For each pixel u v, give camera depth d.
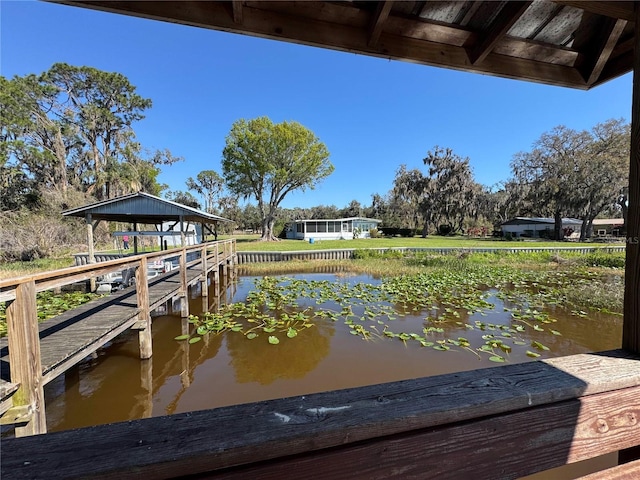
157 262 8.08
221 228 35.09
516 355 3.81
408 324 4.97
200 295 7.39
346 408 0.57
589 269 10.52
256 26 1.25
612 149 18.61
